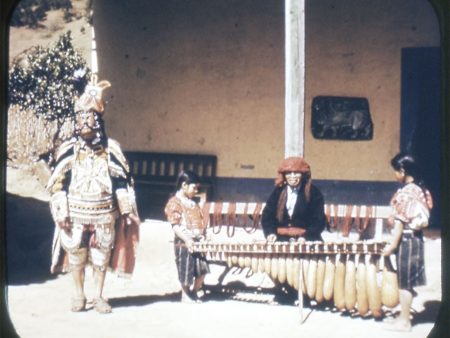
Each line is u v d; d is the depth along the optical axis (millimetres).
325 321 6641
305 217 7230
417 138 10984
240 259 6891
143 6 12297
